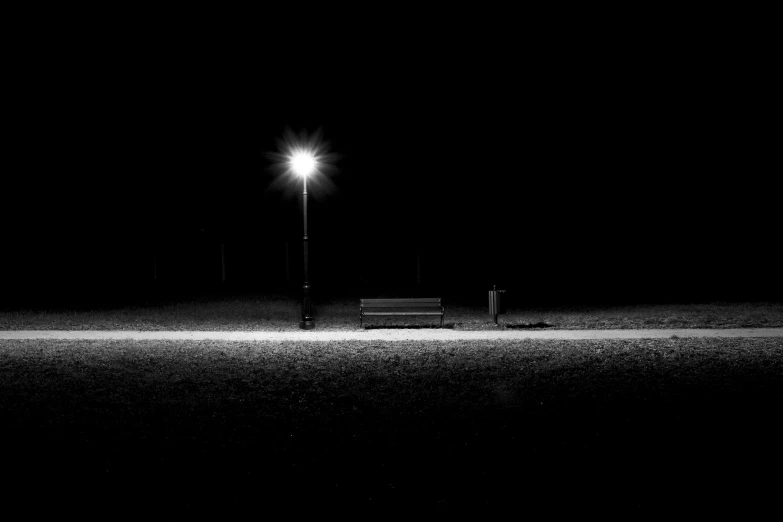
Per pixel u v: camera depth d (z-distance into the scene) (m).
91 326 18.55
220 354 13.16
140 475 6.18
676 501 5.57
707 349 13.23
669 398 8.90
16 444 7.07
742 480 6.00
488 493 5.74
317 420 7.94
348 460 6.54
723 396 8.98
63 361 12.34
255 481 6.02
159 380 10.42
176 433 7.45
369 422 7.84
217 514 5.37
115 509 5.46
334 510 5.43
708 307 22.62
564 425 7.65
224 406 8.66
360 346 14.22
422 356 12.71
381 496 5.69
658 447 6.86
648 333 16.06
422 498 5.65
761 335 15.40
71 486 5.93
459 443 7.03
